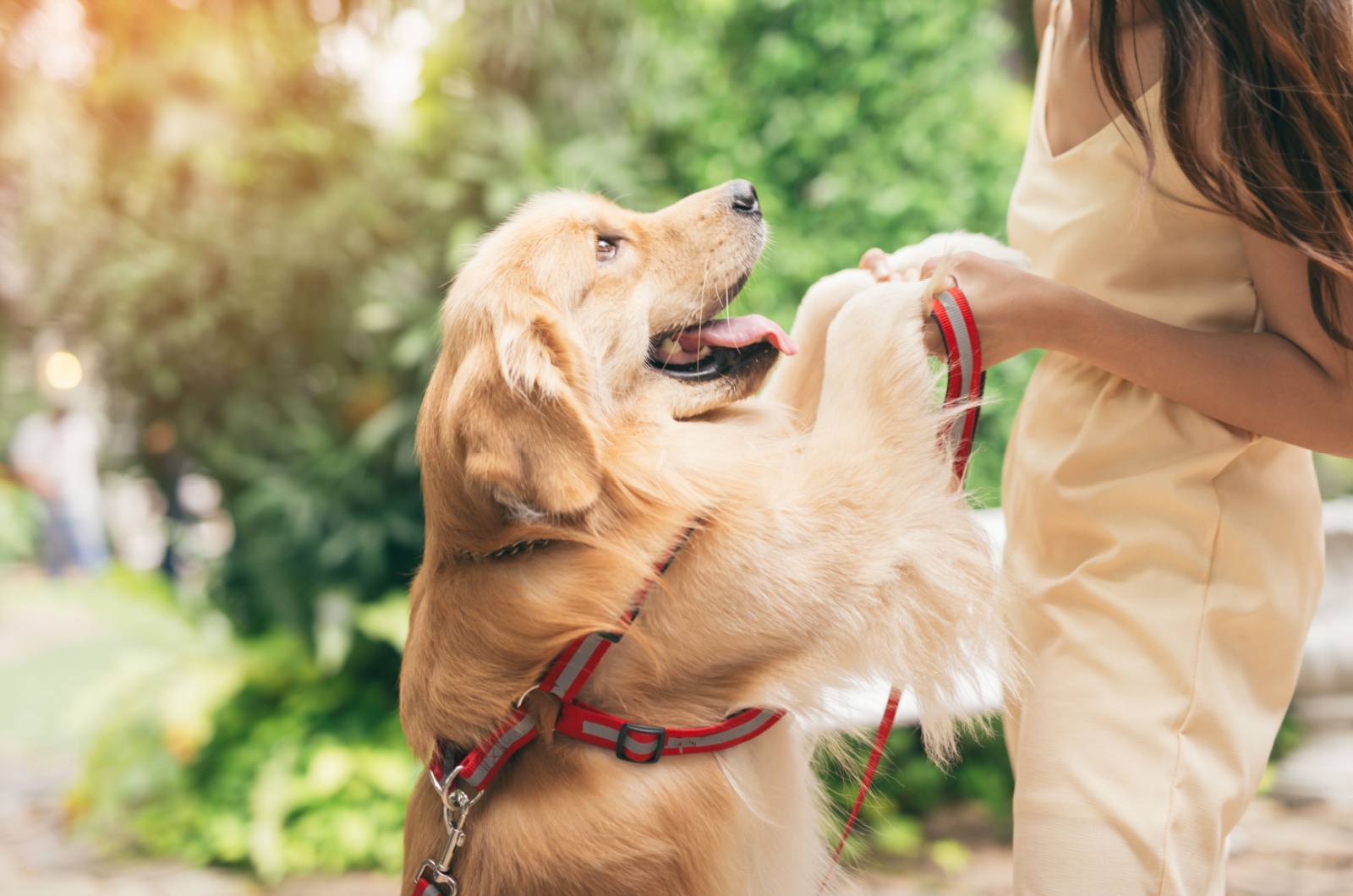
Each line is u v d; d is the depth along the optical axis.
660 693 1.60
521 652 1.59
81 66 4.83
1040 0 1.79
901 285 1.73
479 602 1.64
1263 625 1.43
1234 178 1.29
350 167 4.48
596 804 1.51
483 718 1.59
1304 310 1.33
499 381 1.66
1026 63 5.85
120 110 4.70
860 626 1.58
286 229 4.38
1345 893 3.16
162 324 4.52
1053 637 1.52
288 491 4.33
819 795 1.85
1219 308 1.44
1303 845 3.50
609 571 1.60
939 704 1.67
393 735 4.26
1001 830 3.88
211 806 4.23
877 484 1.64
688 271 1.99
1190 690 1.39
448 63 4.46
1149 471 1.46
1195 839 1.36
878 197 4.21
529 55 4.43
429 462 1.77
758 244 2.05
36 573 11.54
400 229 4.42
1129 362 1.41
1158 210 1.43
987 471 4.01
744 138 4.47
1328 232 1.26
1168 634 1.41
